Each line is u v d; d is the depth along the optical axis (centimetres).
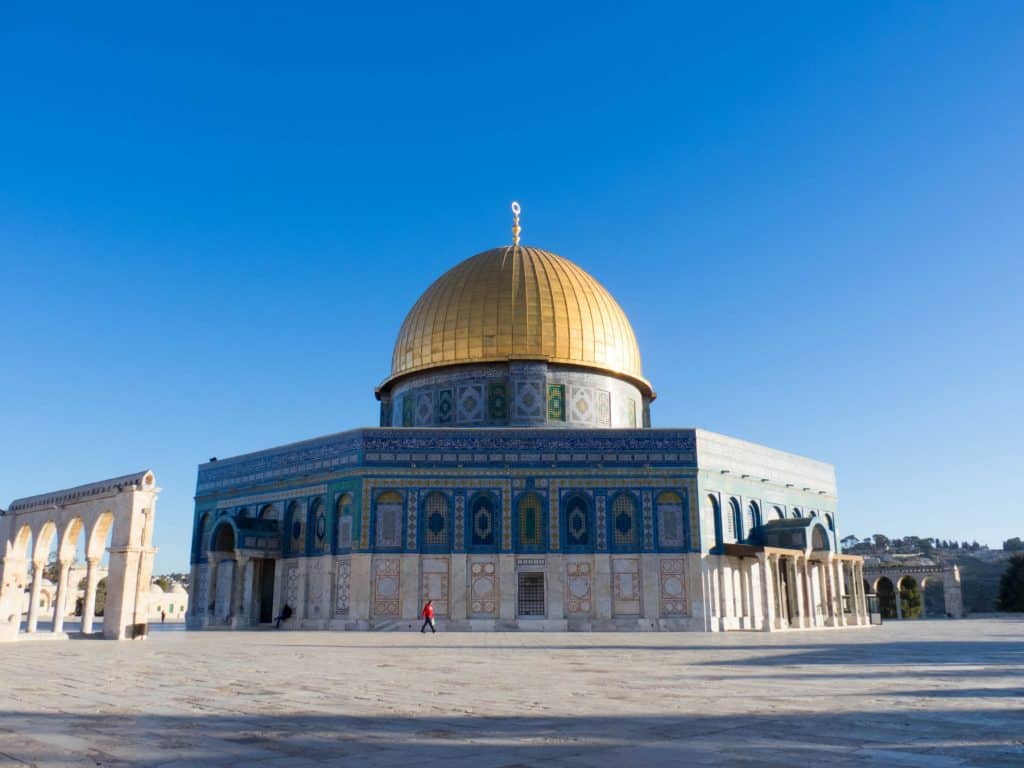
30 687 1530
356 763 843
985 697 1364
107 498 3547
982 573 13975
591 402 5119
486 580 4331
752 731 1023
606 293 5531
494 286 5197
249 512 5153
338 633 4003
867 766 813
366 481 4444
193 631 4372
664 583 4356
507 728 1052
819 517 5659
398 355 5406
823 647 2773
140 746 936
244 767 827
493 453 4488
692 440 4541
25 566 4166
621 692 1438
